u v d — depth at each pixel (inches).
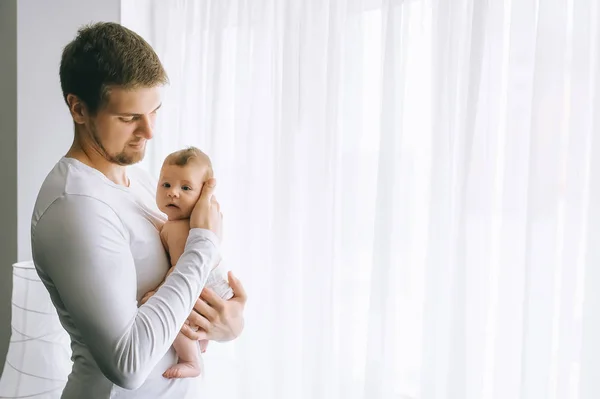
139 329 43.9
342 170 74.7
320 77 78.4
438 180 65.0
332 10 75.2
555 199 56.4
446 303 65.7
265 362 86.1
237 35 89.6
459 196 63.2
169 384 53.6
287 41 80.7
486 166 61.9
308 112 78.7
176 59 101.6
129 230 48.4
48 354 78.6
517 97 59.3
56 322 79.2
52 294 48.5
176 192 54.7
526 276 57.0
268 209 87.2
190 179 54.9
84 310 42.9
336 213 76.2
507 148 59.7
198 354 56.4
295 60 80.7
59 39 99.5
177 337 54.7
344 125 74.2
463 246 62.0
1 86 98.7
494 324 62.3
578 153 54.9
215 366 94.2
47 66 98.3
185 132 98.7
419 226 69.1
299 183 81.0
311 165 78.0
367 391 70.1
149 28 104.4
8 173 98.2
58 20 99.2
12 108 96.4
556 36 55.9
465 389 62.3
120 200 48.7
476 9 61.1
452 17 64.4
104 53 44.6
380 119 69.2
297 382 81.9
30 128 97.0
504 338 60.2
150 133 47.8
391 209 68.7
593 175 53.5
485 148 61.9
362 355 74.8
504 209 60.0
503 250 60.1
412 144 68.9
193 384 56.7
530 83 59.0
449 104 64.8
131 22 107.7
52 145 99.7
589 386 54.1
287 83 80.8
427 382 66.0
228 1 91.7
